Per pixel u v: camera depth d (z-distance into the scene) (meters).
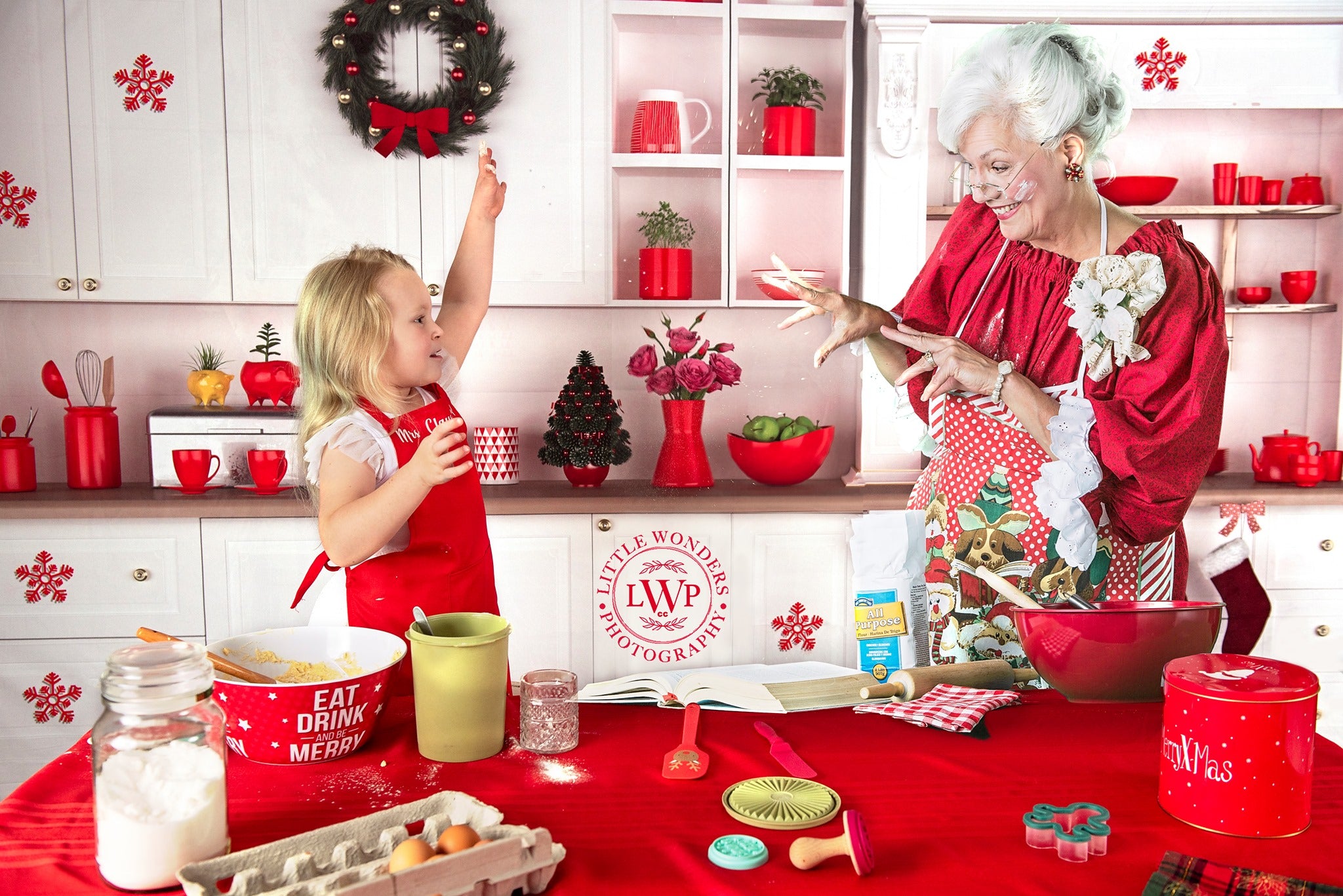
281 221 1.86
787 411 2.01
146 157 1.83
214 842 0.56
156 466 1.89
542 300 1.87
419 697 0.74
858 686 0.91
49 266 1.85
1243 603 1.85
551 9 1.79
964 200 1.43
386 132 1.77
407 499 0.91
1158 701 0.87
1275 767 0.61
